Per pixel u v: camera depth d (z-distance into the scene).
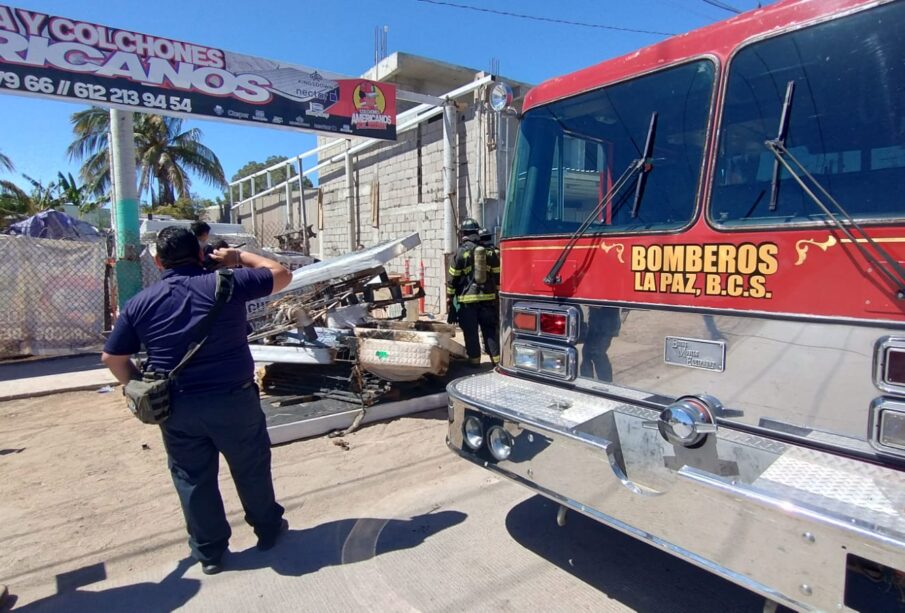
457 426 3.22
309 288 6.76
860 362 2.11
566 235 3.15
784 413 2.32
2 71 6.71
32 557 3.34
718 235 2.51
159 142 27.94
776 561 1.96
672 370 2.68
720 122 2.57
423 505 3.92
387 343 5.44
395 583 3.03
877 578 1.75
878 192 2.10
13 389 6.96
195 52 7.89
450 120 10.49
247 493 3.22
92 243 9.42
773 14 2.44
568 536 3.50
